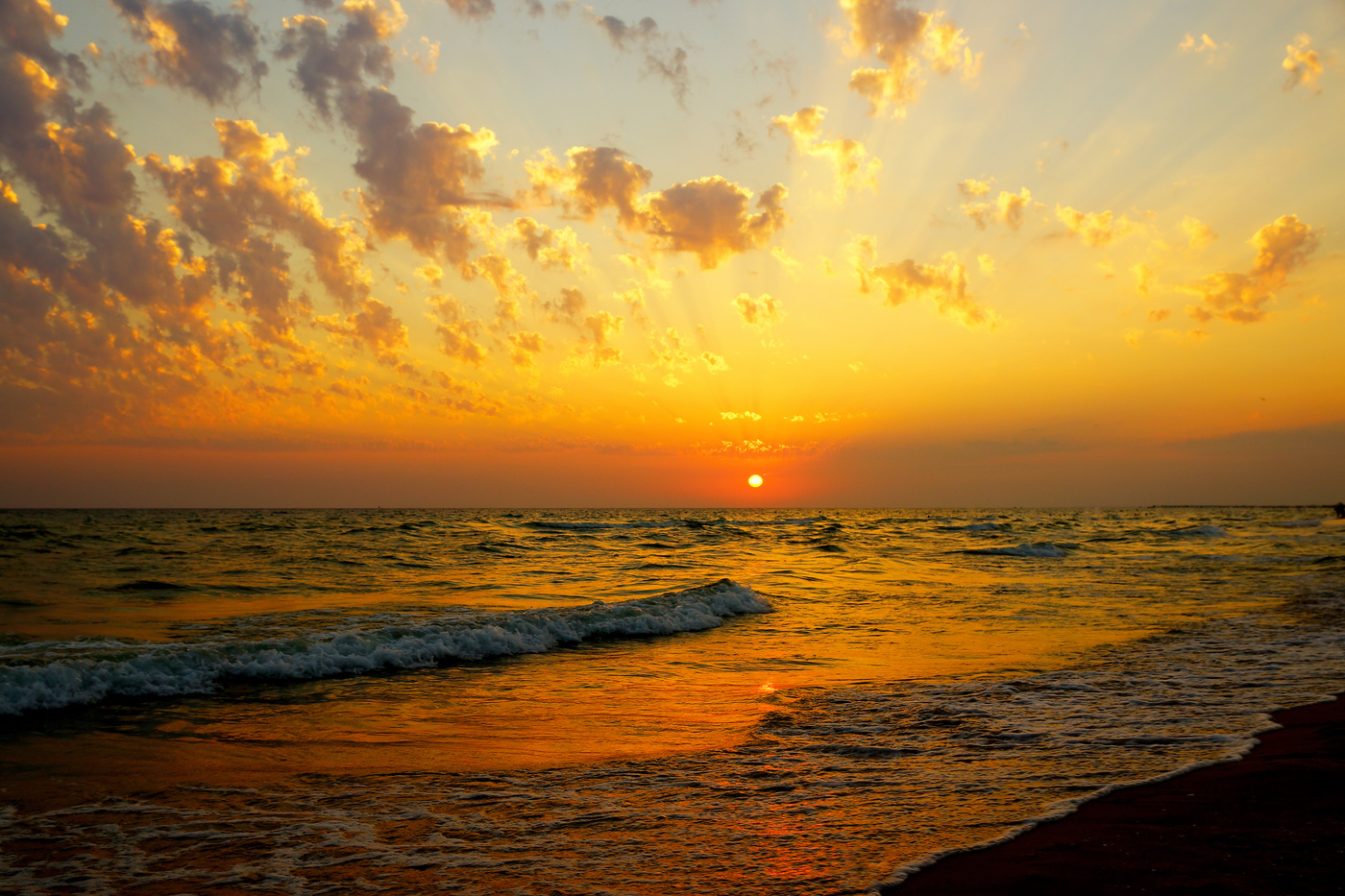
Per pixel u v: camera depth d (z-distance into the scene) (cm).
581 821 586
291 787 672
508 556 3497
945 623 1714
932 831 551
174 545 3916
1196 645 1395
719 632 1602
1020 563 3512
